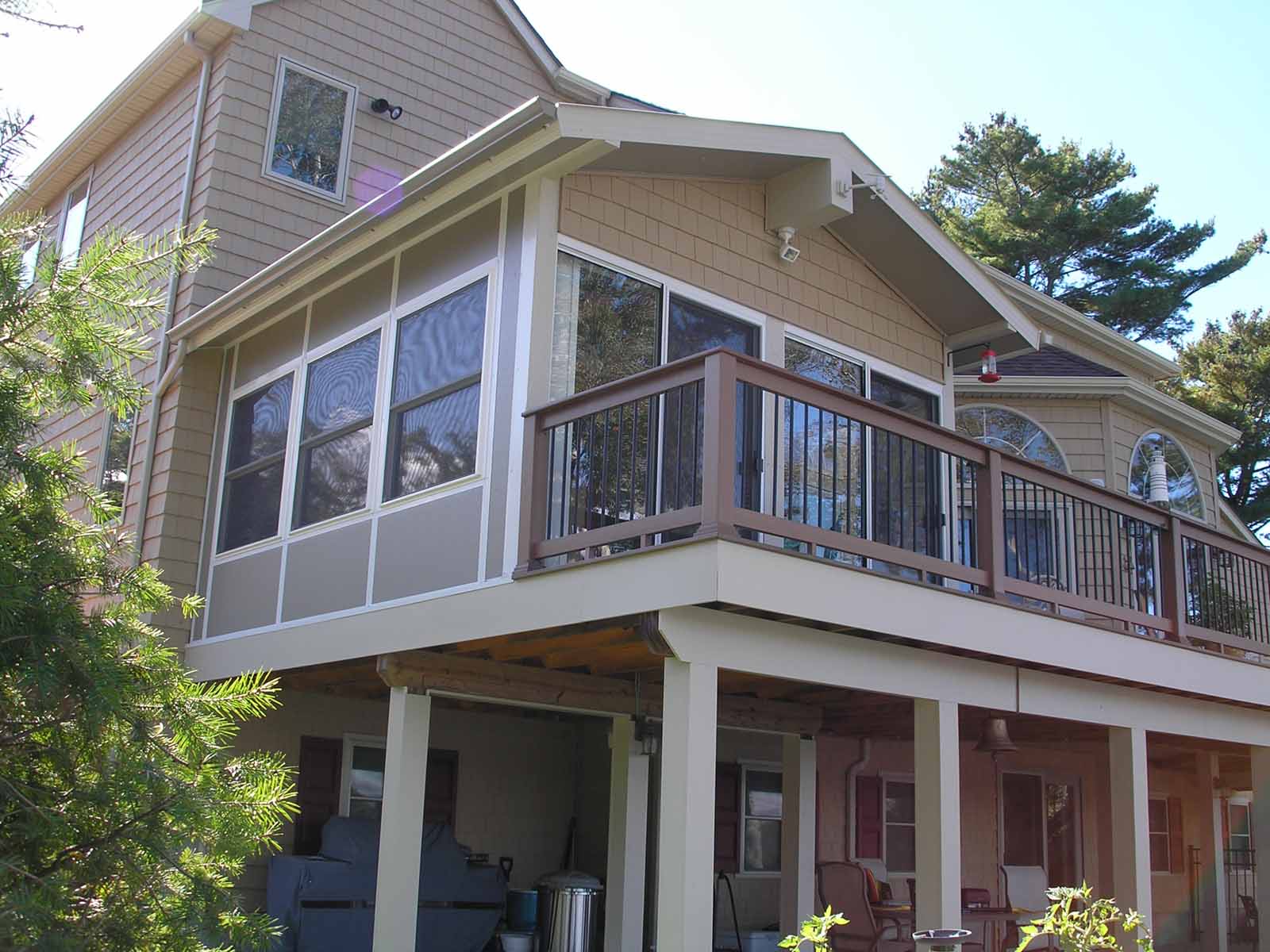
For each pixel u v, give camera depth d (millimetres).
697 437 5824
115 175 12898
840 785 11219
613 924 8062
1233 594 9305
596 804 11078
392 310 8102
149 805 3793
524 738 11078
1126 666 7707
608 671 8047
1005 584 6930
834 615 5883
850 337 8828
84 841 3773
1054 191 30344
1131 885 7852
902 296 9352
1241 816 15570
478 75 13234
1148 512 8195
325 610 8133
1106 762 9242
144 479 10156
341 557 8070
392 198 7438
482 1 13430
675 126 7008
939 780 6723
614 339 7281
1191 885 14078
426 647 7078
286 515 8844
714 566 5375
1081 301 29891
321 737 10039
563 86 13953
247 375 9852
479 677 7469
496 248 7215
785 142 7719
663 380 5918
